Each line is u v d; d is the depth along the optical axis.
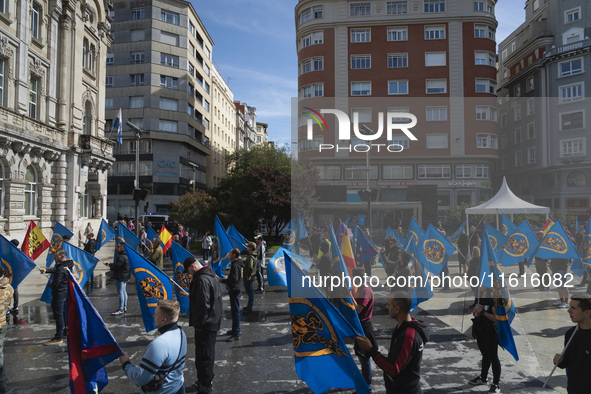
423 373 5.52
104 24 29.83
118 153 48.72
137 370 3.54
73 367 3.76
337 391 5.10
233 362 6.21
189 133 52.53
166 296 7.04
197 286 5.23
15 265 7.64
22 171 20.48
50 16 23.45
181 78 50.53
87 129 28.28
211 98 62.34
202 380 5.09
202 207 27.83
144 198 17.84
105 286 12.91
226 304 10.58
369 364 4.89
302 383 5.42
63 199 24.27
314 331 3.13
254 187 26.48
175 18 50.25
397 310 3.21
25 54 20.84
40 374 5.75
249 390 5.21
